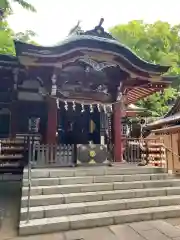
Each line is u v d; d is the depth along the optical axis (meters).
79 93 9.44
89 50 8.22
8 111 10.17
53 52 7.76
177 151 13.32
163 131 14.54
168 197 6.54
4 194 7.08
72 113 11.76
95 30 8.97
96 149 8.40
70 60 8.22
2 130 10.05
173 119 13.92
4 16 17.02
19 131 10.02
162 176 7.55
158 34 24.64
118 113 9.99
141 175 7.32
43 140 9.82
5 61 8.51
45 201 5.60
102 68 8.96
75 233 4.72
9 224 5.07
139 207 6.03
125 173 7.48
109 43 8.26
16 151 8.54
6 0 15.45
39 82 9.37
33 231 4.64
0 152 8.44
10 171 8.38
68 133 11.56
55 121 9.14
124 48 8.51
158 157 9.62
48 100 9.20
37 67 8.21
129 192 6.41
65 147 8.16
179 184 7.30
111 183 6.69
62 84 9.40
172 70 22.09
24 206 5.46
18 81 9.58
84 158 8.22
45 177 6.67
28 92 9.91
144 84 9.79
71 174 6.90
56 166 7.87
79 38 7.90
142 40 24.20
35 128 10.18
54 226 4.81
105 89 9.88
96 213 5.52
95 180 6.80
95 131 11.58
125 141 10.05
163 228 5.08
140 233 4.77
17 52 7.54
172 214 5.87
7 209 5.92
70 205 5.57
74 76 9.55
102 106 9.82
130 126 17.70
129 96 11.85
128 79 9.53
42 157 7.87
